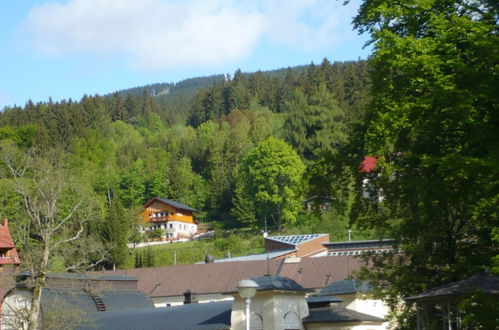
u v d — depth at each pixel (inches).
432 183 1194.6
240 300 2112.5
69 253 2025.1
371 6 1392.7
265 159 6200.8
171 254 5521.7
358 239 4904.0
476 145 1167.6
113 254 4830.2
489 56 1114.7
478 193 1154.0
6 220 2667.3
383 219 1651.1
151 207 7652.6
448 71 1229.7
